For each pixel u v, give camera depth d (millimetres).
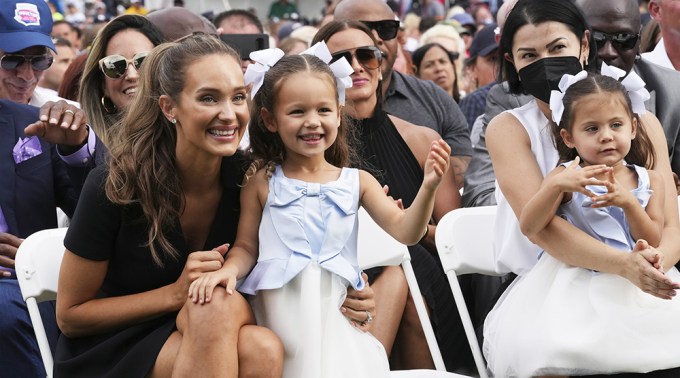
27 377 4492
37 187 4738
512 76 4340
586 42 4266
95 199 3641
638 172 3918
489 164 5246
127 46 4902
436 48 8594
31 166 4750
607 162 3846
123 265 3723
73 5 19203
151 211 3604
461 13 14891
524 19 4164
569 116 3893
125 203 3588
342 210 3645
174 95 3508
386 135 5164
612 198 3666
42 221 4738
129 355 3514
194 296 3375
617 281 3730
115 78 4863
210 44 3541
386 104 5934
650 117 4293
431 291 4707
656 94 5020
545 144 4188
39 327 3938
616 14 5152
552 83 4086
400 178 5129
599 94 3830
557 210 3928
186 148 3602
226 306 3371
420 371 4004
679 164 4930
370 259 4316
